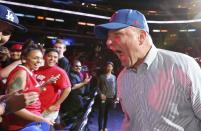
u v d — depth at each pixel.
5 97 1.73
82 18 21.14
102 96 6.64
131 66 1.70
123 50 1.65
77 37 21.16
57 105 3.70
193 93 1.56
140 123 1.69
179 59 1.61
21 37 17.73
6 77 3.13
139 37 1.64
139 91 1.68
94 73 7.40
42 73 3.70
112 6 21.58
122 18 1.62
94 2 21.28
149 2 22.42
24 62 3.18
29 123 2.91
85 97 6.30
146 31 1.64
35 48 3.24
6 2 13.05
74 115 5.80
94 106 6.62
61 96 3.74
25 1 18.83
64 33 21.16
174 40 23.55
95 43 18.05
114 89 6.75
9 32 1.89
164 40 23.75
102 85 6.69
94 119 8.27
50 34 20.39
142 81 1.67
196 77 1.57
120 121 8.71
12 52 3.87
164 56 1.65
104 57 16.17
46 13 19.91
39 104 3.09
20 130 2.86
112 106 6.81
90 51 18.77
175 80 1.59
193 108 1.59
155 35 23.80
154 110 1.63
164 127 1.62
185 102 1.60
